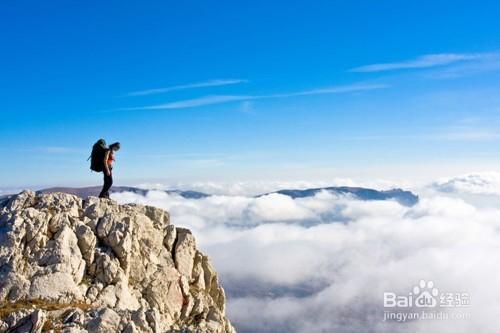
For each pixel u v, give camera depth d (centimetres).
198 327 3891
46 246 3988
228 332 4525
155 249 4503
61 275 3841
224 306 4841
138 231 4456
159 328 3428
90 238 4150
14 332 3184
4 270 3778
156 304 4159
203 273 4784
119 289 3981
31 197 4384
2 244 3912
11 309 3462
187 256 4669
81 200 4509
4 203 4400
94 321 3275
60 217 4184
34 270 3828
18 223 4031
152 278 4284
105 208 4484
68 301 3734
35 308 3516
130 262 4256
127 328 3281
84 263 4034
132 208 4672
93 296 3856
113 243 4216
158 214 4766
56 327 3225
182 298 4372
